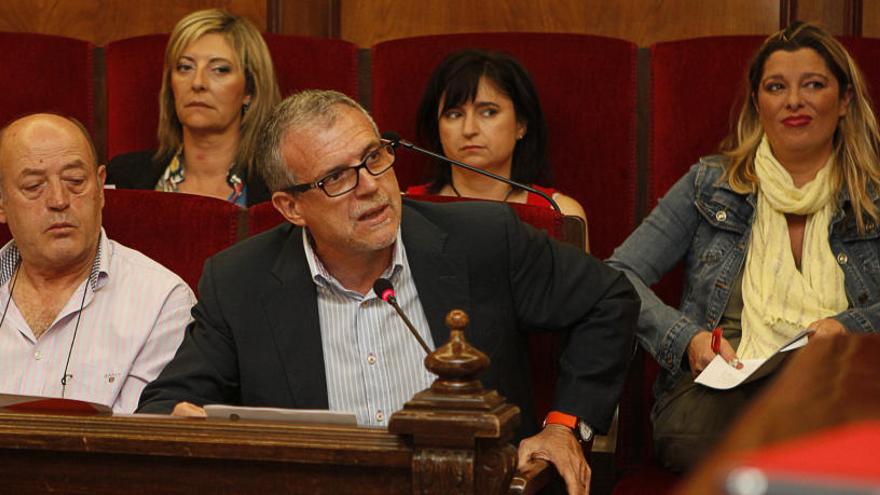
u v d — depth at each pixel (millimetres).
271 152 2898
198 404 2896
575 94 4508
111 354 3326
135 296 3379
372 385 2908
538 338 3260
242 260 3021
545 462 2648
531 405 3000
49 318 3393
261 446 2066
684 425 3334
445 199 3352
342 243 2844
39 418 2209
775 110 3738
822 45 3732
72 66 5000
